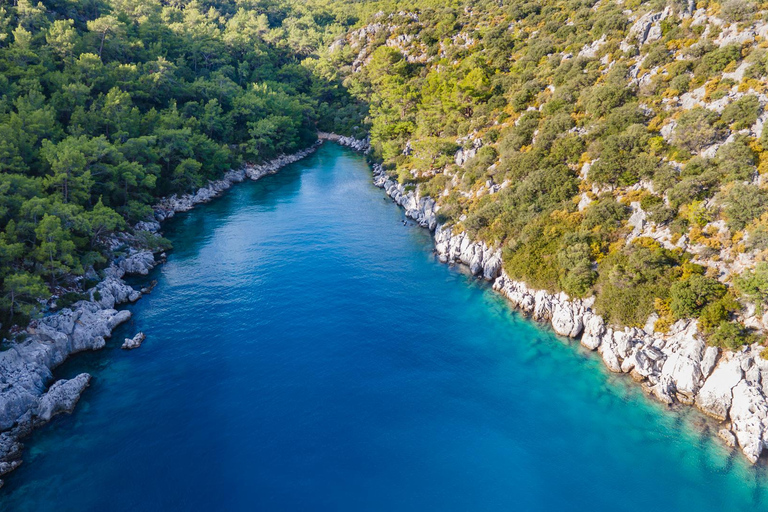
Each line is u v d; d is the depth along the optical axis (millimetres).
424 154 100562
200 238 80562
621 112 69000
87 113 81375
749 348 44312
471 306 62594
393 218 93812
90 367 48594
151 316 57562
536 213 68812
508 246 67750
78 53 98625
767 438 39656
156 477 37031
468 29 141375
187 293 63062
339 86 183500
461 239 76188
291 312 59625
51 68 90312
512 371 50375
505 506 35969
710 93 62500
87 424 41656
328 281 67625
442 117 106375
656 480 38062
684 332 48281
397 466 39000
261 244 79125
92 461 38125
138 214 76375
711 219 53062
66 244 53312
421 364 51156
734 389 43094
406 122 122750
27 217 54844
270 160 128250
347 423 43094
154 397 45031
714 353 45500
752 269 47594
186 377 47781
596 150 67812
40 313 49344
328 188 112625
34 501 34719
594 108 73812
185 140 96688
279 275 68812
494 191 79312
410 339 55281
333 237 83125
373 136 134750
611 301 53938
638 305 52281
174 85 114750
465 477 38250
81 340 50750
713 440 41625
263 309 60000
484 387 48062
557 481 38031
